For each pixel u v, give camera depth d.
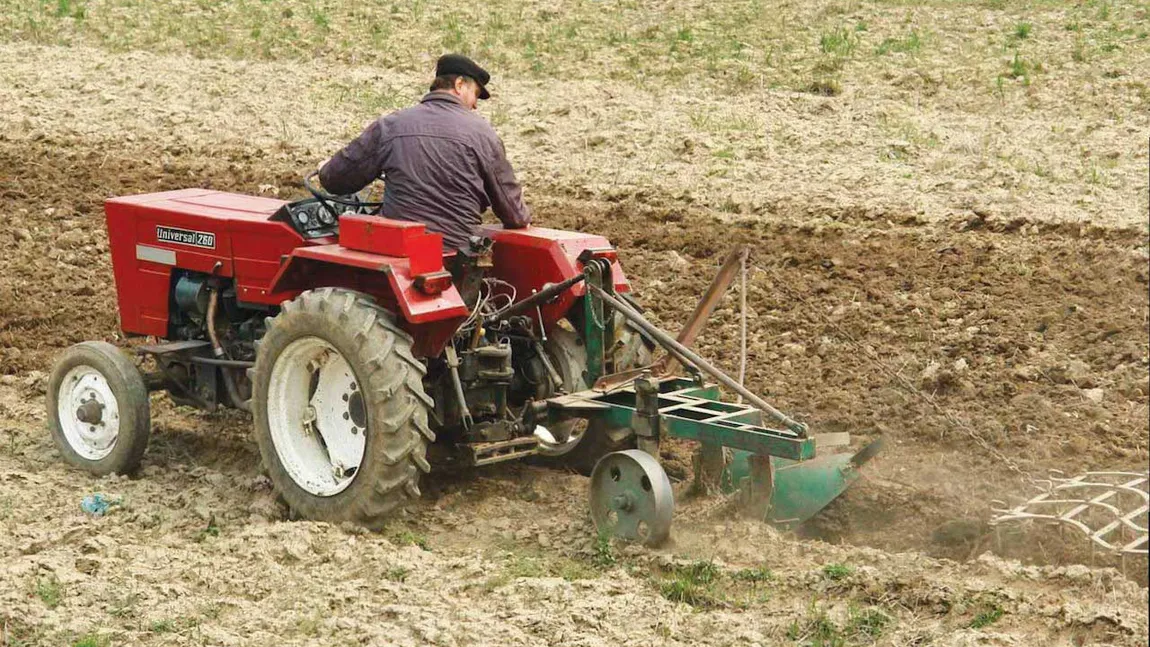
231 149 22.81
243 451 11.84
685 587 8.78
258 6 34.72
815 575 8.81
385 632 8.17
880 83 25.05
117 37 31.84
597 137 22.36
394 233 9.57
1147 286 14.98
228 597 8.82
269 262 10.81
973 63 25.89
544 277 10.57
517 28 31.53
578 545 9.66
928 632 8.07
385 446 9.53
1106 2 30.30
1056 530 9.73
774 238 17.41
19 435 12.11
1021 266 15.77
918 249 16.62
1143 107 22.42
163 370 11.53
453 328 9.84
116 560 9.34
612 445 11.17
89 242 18.20
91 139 23.56
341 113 25.19
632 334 10.72
